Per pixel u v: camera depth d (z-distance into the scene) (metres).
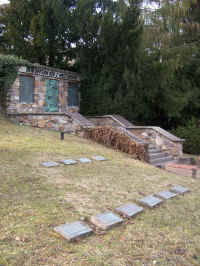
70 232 3.41
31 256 2.91
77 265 2.85
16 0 15.51
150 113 16.33
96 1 15.07
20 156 6.77
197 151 14.62
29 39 16.28
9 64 12.67
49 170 6.01
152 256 3.23
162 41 15.60
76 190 5.03
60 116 12.80
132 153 9.86
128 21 13.81
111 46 14.10
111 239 3.47
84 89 16.23
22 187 4.80
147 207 4.74
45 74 14.62
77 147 9.16
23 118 12.61
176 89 15.74
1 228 3.41
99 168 6.83
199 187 6.71
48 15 14.93
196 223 4.37
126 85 14.02
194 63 16.20
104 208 4.41
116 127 12.80
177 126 16.89
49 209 4.08
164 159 11.40
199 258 3.38
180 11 15.16
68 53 16.67
